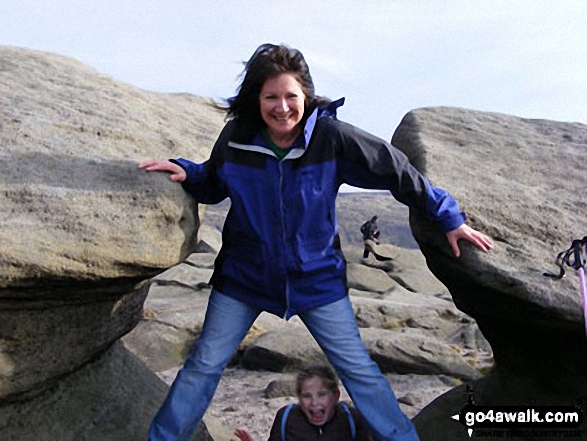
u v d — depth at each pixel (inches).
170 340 310.0
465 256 109.7
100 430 125.3
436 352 295.1
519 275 107.7
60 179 103.6
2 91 127.0
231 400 237.5
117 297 117.4
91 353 125.1
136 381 144.9
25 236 91.3
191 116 153.9
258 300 107.0
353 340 107.5
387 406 107.8
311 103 104.4
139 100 146.8
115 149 118.9
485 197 121.4
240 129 105.3
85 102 132.8
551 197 126.0
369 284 594.2
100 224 98.1
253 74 100.4
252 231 103.8
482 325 139.9
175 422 105.6
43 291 97.4
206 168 111.7
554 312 107.6
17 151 107.5
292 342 299.0
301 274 103.9
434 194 106.5
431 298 560.7
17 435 113.7
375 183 106.7
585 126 161.3
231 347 109.1
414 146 138.4
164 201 105.7
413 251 728.3
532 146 145.6
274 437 115.6
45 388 119.2
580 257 108.8
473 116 157.8
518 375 141.0
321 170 103.0
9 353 104.3
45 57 150.3
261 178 103.7
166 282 480.1
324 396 112.0
